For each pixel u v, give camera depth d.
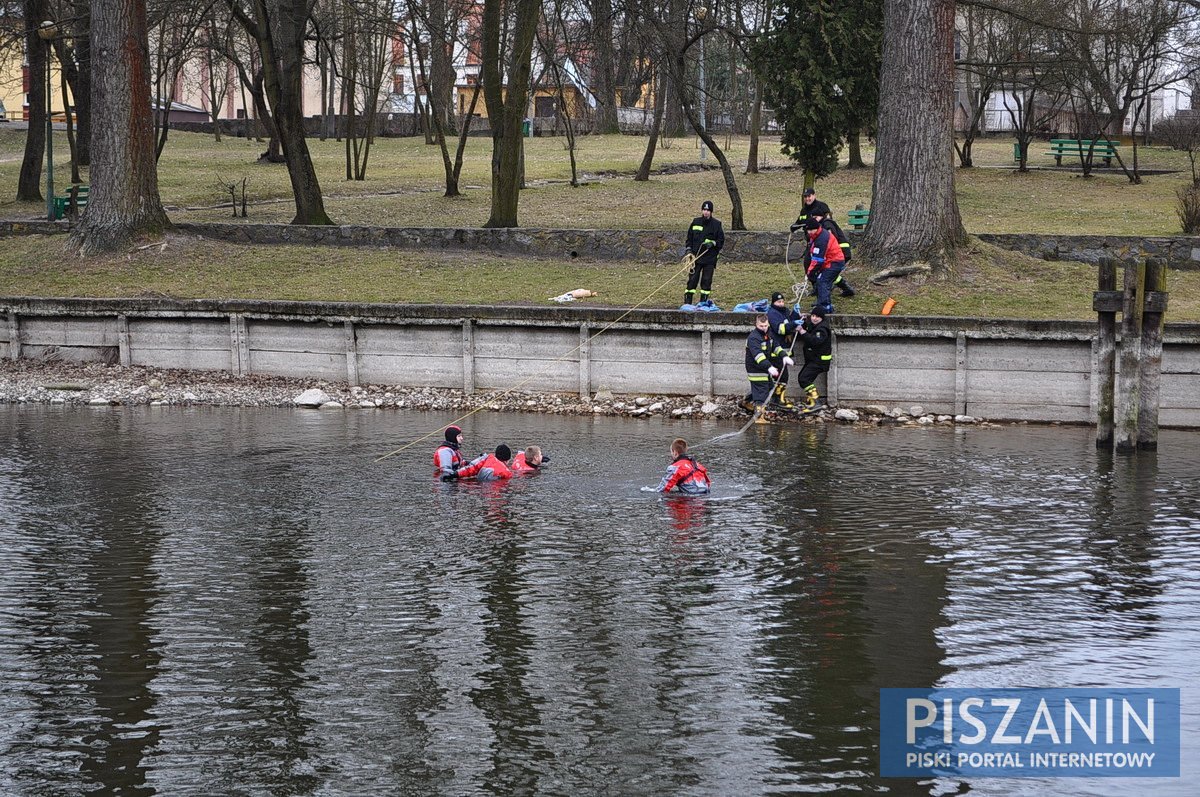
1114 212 36.59
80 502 16.30
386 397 24.95
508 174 32.53
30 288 28.80
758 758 9.00
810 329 22.92
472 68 77.19
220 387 25.75
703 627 11.59
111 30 30.31
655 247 29.44
